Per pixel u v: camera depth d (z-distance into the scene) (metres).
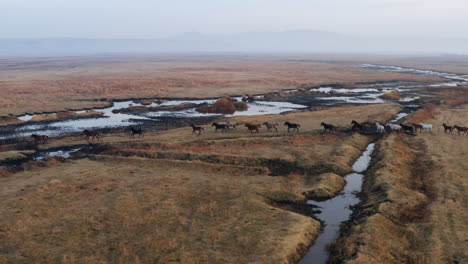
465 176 26.91
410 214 21.09
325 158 32.41
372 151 36.09
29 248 16.88
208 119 55.06
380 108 60.75
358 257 16.09
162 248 17.08
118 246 17.22
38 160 32.03
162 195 23.77
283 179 27.84
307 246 18.25
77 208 21.47
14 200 22.42
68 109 63.03
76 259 15.99
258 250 16.94
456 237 17.97
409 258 16.42
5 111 58.22
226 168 30.06
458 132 41.28
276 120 51.38
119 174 28.38
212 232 18.77
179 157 32.62
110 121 53.78
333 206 23.52
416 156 33.28
